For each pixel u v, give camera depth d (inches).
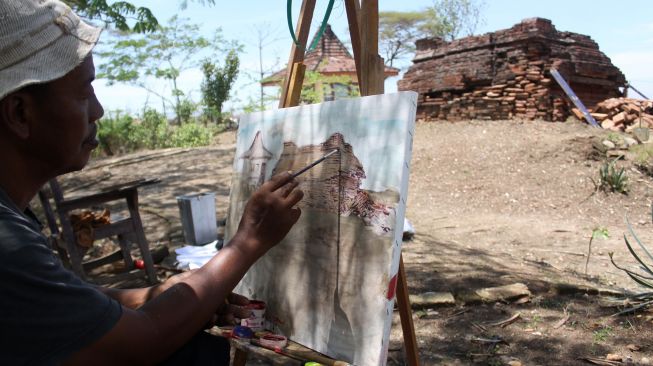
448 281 177.5
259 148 79.9
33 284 33.5
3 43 35.3
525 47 451.8
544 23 448.1
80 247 166.2
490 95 465.1
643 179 342.6
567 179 341.1
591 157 369.7
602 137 391.5
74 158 41.0
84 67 40.3
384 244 57.6
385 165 58.6
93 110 43.4
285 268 71.0
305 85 608.4
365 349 58.0
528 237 250.1
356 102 63.6
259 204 50.2
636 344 130.1
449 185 350.0
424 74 518.0
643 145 377.1
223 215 278.8
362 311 58.9
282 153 74.5
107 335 36.3
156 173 425.7
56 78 37.0
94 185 404.5
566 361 122.7
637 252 223.5
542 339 134.2
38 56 36.6
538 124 434.0
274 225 50.0
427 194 340.2
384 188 58.2
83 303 35.6
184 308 42.3
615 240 247.3
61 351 34.4
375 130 60.5
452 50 497.0
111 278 175.6
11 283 32.9
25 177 39.7
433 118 508.1
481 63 470.6
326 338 63.1
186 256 190.7
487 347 130.2
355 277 60.5
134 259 188.1
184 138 664.4
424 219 287.4
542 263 204.2
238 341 67.9
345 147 63.8
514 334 137.2
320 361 61.2
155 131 687.7
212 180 388.8
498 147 392.8
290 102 79.3
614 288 168.6
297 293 68.4
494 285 173.0
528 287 170.7
